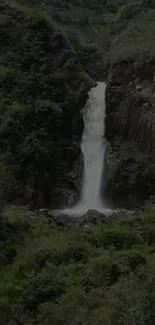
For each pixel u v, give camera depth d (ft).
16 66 133.28
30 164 114.21
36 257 66.69
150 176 116.47
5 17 145.18
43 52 133.90
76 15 241.14
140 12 200.95
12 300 57.26
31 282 59.47
